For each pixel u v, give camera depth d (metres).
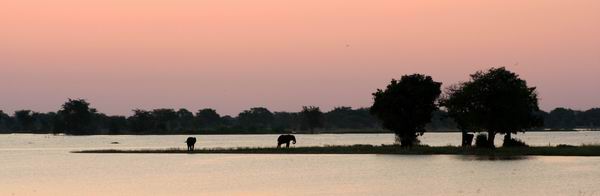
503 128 173.50
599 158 145.25
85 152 199.25
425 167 126.88
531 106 176.25
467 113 175.38
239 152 178.00
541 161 137.62
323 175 115.75
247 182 107.19
